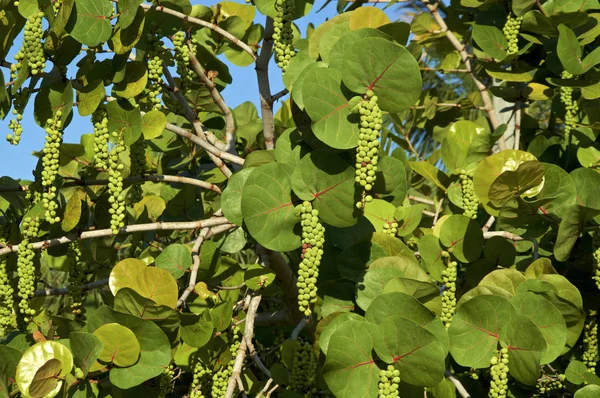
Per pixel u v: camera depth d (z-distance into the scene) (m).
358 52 2.57
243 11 3.29
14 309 3.00
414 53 3.70
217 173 3.40
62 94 2.77
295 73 2.80
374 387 2.64
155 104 2.92
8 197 3.04
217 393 2.88
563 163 3.26
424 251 2.98
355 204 2.63
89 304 3.52
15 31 2.83
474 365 2.69
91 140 3.40
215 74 3.20
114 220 2.76
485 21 3.25
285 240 2.67
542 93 3.27
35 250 2.85
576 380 2.78
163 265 2.92
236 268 3.12
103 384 2.82
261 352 3.38
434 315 2.65
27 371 2.66
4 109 2.79
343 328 2.64
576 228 2.82
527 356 2.66
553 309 2.70
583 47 3.28
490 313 2.68
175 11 2.99
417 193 4.08
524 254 3.22
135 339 2.71
